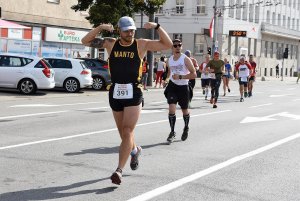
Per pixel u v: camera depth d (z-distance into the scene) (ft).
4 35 113.70
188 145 37.22
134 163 26.25
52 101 72.02
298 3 304.09
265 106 75.87
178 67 38.19
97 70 99.09
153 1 104.32
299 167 30.35
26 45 119.65
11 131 41.45
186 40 212.64
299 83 194.29
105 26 24.57
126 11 103.04
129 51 24.40
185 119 39.14
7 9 112.98
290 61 289.74
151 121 51.37
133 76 24.44
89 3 106.83
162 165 29.63
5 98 72.54
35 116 52.75
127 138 24.21
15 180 24.91
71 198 22.06
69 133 41.19
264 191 24.39
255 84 168.04
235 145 37.83
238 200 22.65
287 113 65.31
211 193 23.66
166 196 22.84
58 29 127.85
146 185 24.72
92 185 24.40
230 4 215.10
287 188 25.13
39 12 121.80
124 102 24.34
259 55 246.06
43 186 23.94
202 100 84.07
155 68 153.17
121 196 22.59
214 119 55.42
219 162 31.04
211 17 208.74
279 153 34.94
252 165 30.48
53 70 82.94
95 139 38.40
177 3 213.46
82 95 85.46
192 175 27.20
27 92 79.92
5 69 79.36
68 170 27.45
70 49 133.08
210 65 69.62
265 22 248.32
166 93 38.75
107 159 30.76
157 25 24.44
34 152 32.35
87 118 52.29
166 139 39.75
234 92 113.39
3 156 30.76
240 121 54.03
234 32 207.41
